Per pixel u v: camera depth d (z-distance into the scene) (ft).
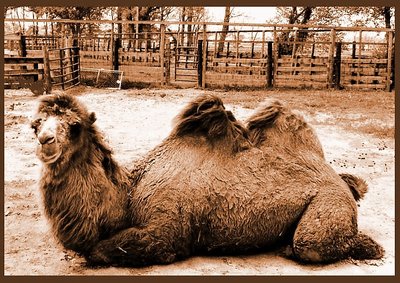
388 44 76.74
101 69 75.97
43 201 16.12
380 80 77.15
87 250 16.61
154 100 59.98
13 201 23.34
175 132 18.33
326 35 114.52
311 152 19.11
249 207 17.37
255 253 18.37
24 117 45.60
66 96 15.92
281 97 64.64
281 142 18.89
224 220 17.33
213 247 17.74
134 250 16.33
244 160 18.07
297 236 17.35
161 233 16.65
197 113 18.10
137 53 78.13
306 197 17.80
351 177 20.54
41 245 18.57
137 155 32.96
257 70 77.10
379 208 23.86
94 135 16.57
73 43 81.20
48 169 15.69
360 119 49.55
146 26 126.52
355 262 17.75
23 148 34.19
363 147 37.93
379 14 107.86
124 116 48.19
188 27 143.02
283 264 17.46
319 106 57.57
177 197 16.99
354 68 77.00
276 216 17.58
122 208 16.96
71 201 15.87
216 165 17.72
